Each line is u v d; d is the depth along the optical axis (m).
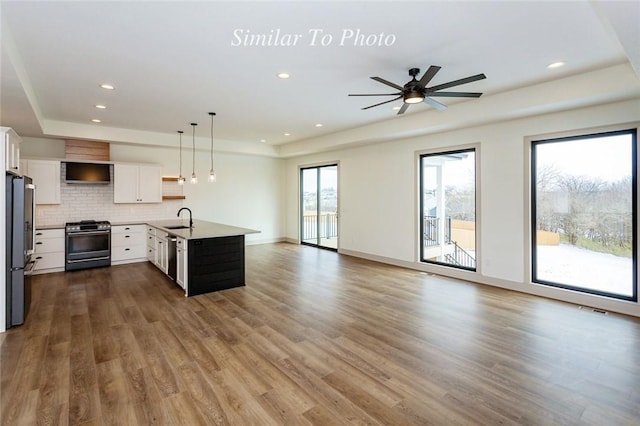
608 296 4.04
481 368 2.69
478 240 5.22
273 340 3.21
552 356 2.88
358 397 2.32
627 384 2.46
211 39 2.82
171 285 5.13
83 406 2.20
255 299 4.46
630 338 3.22
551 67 3.46
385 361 2.81
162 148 7.52
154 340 3.21
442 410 2.17
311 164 8.72
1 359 2.82
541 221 4.64
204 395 2.34
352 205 7.49
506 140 4.84
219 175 8.47
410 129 5.52
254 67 3.45
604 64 3.38
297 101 4.69
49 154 6.26
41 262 5.79
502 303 4.26
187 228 5.58
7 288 3.46
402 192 6.39
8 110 4.20
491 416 2.11
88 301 4.36
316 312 3.97
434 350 3.00
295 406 2.22
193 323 3.64
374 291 4.81
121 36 2.75
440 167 5.89
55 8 2.32
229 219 8.66
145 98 4.49
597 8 2.01
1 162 3.41
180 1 2.25
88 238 6.18
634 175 3.83
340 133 6.87
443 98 4.62
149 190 7.06
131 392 2.37
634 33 2.10
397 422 2.06
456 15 2.45
